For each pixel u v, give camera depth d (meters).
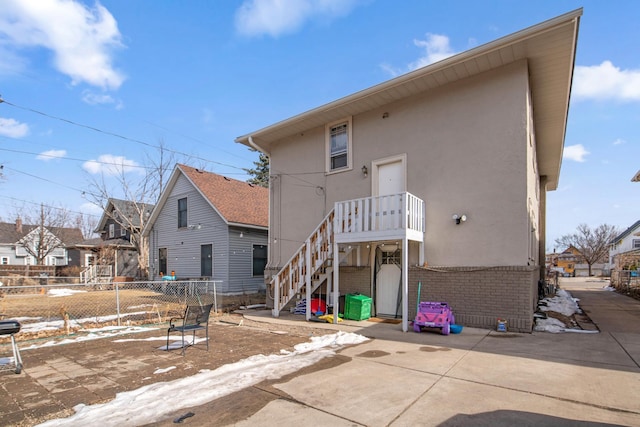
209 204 17.14
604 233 50.22
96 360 5.50
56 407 3.74
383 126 9.89
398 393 4.07
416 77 8.51
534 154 11.09
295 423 3.35
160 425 3.33
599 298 14.99
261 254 17.92
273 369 4.98
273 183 12.62
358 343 6.58
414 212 8.28
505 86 7.99
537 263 12.52
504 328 7.47
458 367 5.01
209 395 4.05
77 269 23.20
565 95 9.26
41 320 9.14
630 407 3.60
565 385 4.23
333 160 11.06
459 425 3.25
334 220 8.97
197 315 6.14
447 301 8.30
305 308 10.39
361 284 9.95
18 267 23.33
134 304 12.47
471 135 8.38
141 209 23.52
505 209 7.81
